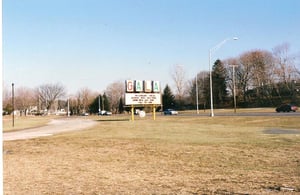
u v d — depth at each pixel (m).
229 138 19.78
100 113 108.56
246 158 12.33
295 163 11.11
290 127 27.78
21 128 41.22
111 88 126.25
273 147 15.12
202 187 7.85
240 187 7.74
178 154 13.70
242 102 104.88
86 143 18.72
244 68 107.12
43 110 142.12
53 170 10.64
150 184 8.33
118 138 21.19
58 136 24.31
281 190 7.31
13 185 8.41
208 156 13.00
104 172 10.18
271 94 101.94
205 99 108.56
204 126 31.92
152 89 51.06
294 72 98.38
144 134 24.08
